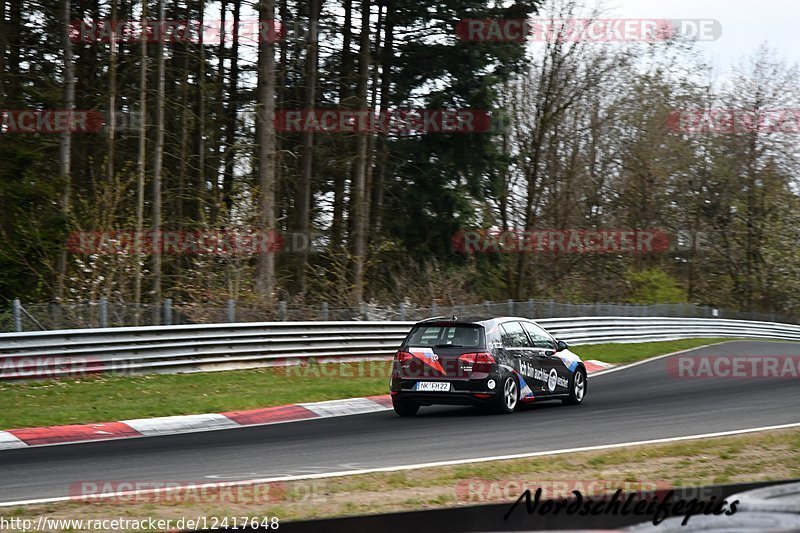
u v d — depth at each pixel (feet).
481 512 28.91
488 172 172.86
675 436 55.88
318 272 163.02
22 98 137.28
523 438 55.67
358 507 36.14
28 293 108.47
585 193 218.38
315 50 160.56
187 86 157.79
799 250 229.25
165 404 68.80
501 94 174.40
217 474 44.78
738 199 231.30
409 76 173.78
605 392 84.33
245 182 134.51
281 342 96.27
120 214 127.24
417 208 169.27
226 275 118.01
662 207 226.99
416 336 69.67
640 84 208.64
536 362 71.51
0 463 48.57
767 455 47.83
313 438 57.31
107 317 84.53
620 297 213.25
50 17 136.98
